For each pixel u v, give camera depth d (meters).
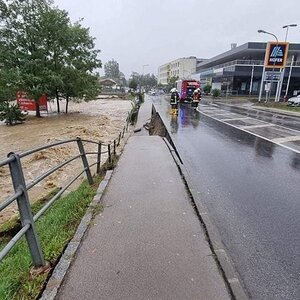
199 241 3.42
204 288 2.59
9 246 2.26
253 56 56.81
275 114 22.83
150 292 2.52
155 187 5.38
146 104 39.00
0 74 25.27
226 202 5.10
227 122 17.17
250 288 2.87
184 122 17.02
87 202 4.73
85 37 29.83
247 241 3.78
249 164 7.68
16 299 2.39
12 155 2.52
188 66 108.94
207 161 8.01
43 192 8.42
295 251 3.56
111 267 2.87
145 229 3.70
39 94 26.91
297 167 7.40
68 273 2.75
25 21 27.34
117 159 8.21
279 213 4.66
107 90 100.38
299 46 47.22
